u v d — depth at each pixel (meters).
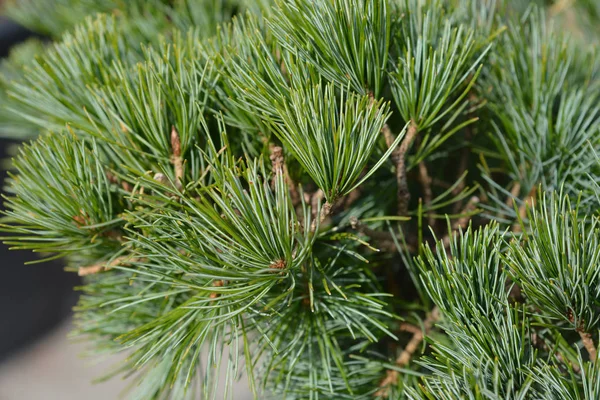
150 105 0.45
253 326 0.46
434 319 0.49
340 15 0.42
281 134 0.43
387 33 0.44
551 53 0.51
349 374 0.48
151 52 0.48
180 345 0.44
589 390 0.40
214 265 0.43
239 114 0.46
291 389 0.49
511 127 0.48
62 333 1.08
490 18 0.52
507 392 0.40
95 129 0.48
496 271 0.43
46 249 0.45
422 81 0.44
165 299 0.48
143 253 0.44
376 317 0.48
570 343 0.46
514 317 0.43
